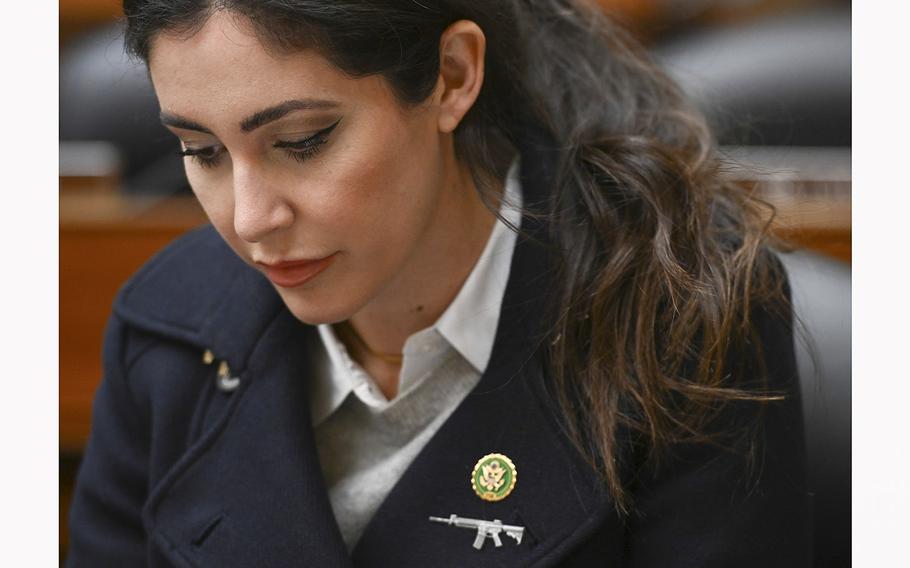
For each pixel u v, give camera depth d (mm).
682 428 1531
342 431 1686
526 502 1517
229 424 1653
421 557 1532
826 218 2227
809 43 2508
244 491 1603
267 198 1343
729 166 1757
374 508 1640
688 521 1539
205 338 1690
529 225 1616
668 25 2672
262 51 1266
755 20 2600
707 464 1544
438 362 1621
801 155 2350
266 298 1679
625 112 1838
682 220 1588
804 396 1952
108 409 1814
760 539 1549
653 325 1528
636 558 1561
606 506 1496
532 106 1689
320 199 1342
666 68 2150
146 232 2518
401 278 1575
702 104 2271
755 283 1615
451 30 1423
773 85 2477
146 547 1781
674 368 1529
